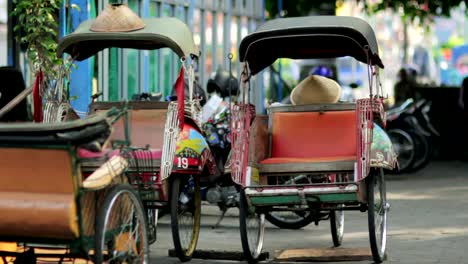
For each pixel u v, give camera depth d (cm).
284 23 1869
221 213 2547
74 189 1367
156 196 1809
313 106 1970
